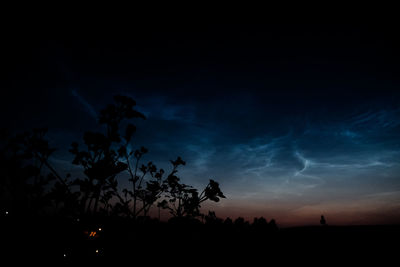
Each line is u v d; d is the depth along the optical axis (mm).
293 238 6777
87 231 2684
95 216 2740
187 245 4078
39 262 2338
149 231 3994
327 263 5285
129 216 3760
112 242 3295
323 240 7055
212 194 3910
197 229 4281
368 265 5527
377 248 6551
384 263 5555
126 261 3203
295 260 5000
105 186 3467
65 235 2574
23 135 2559
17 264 2244
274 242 5016
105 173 2748
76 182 2625
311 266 4949
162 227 4094
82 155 2711
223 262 3889
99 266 2822
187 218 4090
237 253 4203
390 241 7121
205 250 4102
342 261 5508
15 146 2488
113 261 3047
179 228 4102
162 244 3896
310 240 6887
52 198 2447
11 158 2410
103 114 2814
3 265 2170
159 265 3453
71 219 2611
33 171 2430
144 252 3609
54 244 2496
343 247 6527
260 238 4859
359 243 6980
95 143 2725
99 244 2926
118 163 2938
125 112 2877
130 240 3607
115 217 3615
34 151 2547
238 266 4020
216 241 4355
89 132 2715
